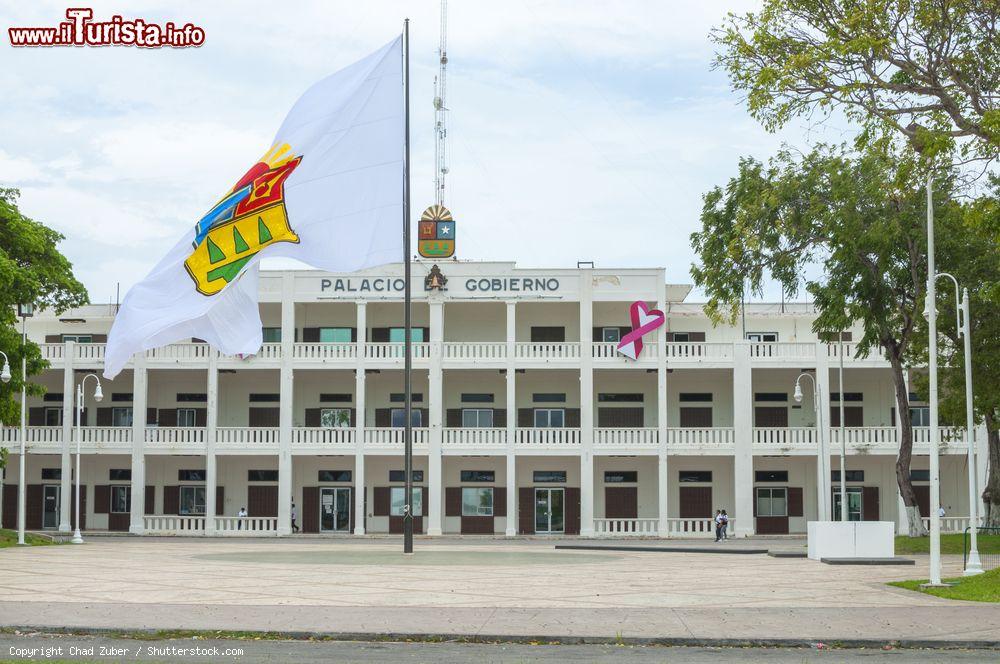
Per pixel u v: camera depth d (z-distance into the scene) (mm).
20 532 45188
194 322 36500
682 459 60594
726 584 24828
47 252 52719
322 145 35062
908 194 30031
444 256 58938
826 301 41438
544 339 61281
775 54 27125
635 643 16141
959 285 39812
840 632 16812
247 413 61812
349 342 60156
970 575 26266
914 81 27281
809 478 60062
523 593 22141
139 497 57812
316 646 15617
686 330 62406
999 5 25000
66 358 59156
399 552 37031
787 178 40750
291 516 58188
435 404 57969
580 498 58062
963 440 56125
